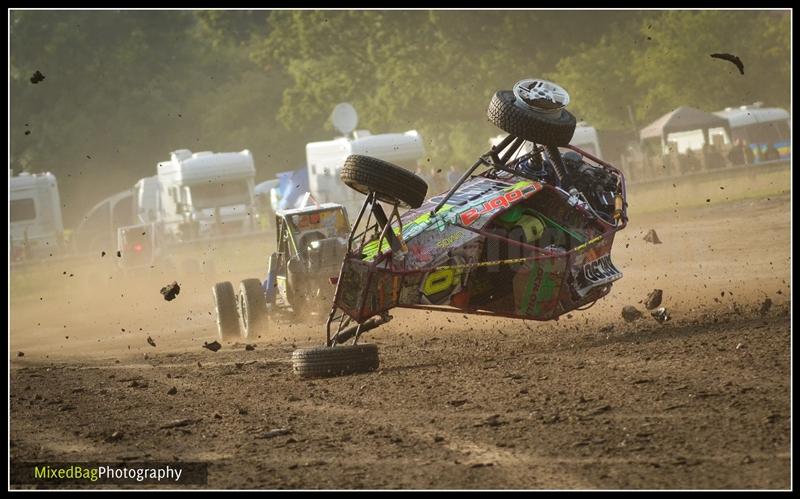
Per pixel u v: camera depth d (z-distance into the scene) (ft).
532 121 122.83
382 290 119.75
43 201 541.75
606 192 132.87
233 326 180.75
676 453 74.23
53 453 95.04
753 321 128.77
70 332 241.96
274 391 117.50
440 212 124.26
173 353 173.78
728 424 80.02
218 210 470.80
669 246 259.80
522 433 83.97
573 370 108.37
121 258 351.67
